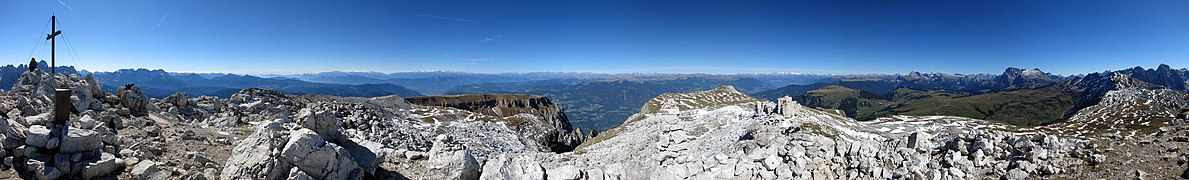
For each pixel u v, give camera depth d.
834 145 34.38
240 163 23.95
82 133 22.19
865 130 116.88
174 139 31.33
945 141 35.72
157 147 27.47
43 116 27.58
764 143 39.94
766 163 31.78
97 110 41.09
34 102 37.69
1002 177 28.59
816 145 34.38
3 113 30.81
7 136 21.42
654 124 122.62
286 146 22.95
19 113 33.16
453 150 32.28
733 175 30.30
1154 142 31.53
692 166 31.72
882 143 37.81
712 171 30.64
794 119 111.62
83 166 20.83
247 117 63.75
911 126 128.38
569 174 28.45
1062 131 99.06
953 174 29.23
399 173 29.31
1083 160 29.80
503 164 29.06
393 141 65.81
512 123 135.62
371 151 29.30
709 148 54.28
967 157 32.00
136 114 46.09
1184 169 25.84
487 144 96.88
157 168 23.73
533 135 132.00
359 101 139.50
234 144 35.12
